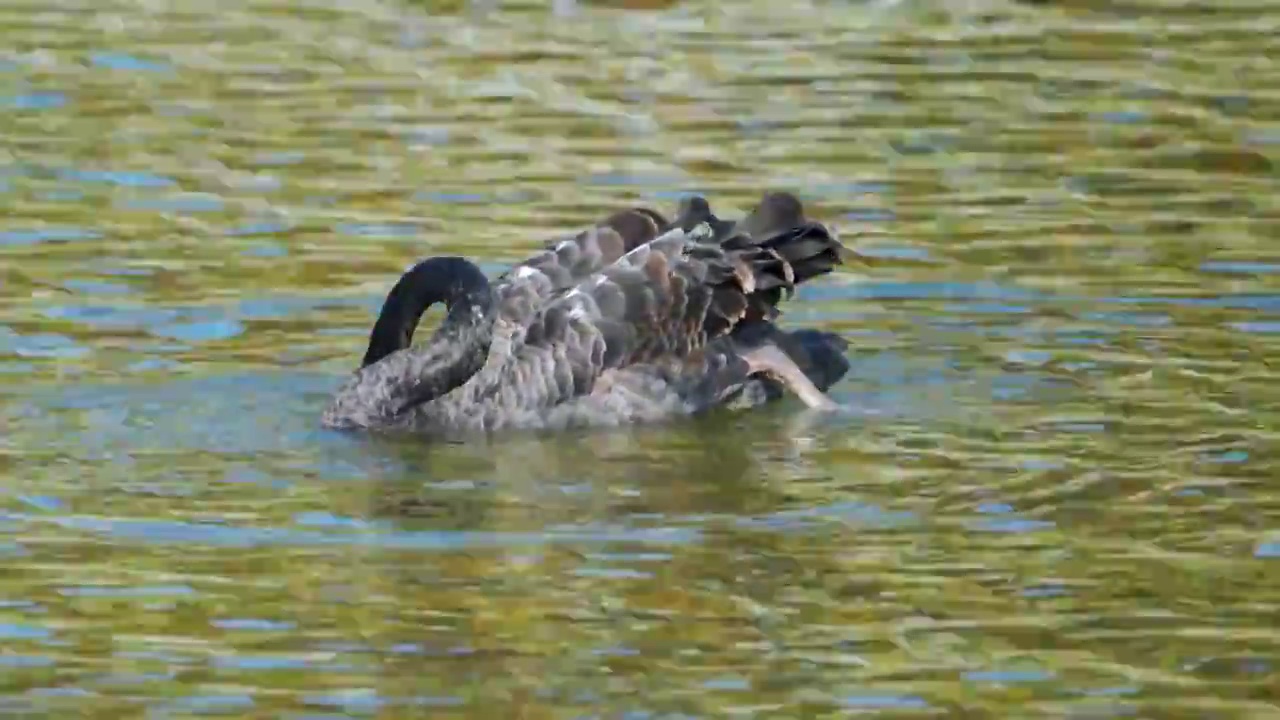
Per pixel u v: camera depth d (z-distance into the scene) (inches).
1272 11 3169.3
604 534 1644.9
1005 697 1400.1
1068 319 2100.1
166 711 1382.9
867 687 1412.4
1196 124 2694.4
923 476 1749.5
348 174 2541.8
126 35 3083.2
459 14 3171.8
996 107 2770.7
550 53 2999.5
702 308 1974.7
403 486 1749.5
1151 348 2022.6
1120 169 2546.8
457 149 2630.4
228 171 2551.7
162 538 1635.1
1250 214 2391.7
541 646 1466.5
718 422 1913.1
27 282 2210.9
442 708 1385.3
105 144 2642.7
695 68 2928.2
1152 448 1790.1
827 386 1961.1
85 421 1875.0
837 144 2642.7
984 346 2047.2
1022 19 3147.1
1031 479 1736.0
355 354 2050.9
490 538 1636.3
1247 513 1662.2
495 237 2341.3
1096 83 2854.3
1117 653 1453.0
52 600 1530.5
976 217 2396.7
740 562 1592.0
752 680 1422.2
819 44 3031.5
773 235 2033.7
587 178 2527.1
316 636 1482.5
